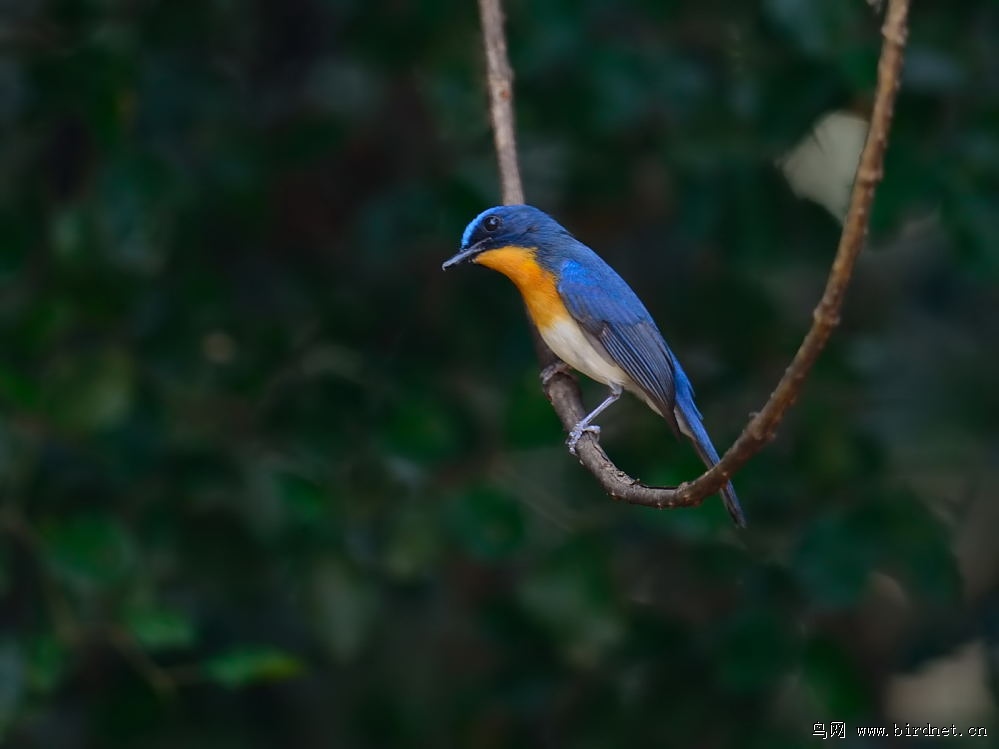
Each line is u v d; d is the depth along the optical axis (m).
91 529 9.18
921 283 12.84
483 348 10.99
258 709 11.09
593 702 10.41
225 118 10.45
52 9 10.02
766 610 9.96
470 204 10.26
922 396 12.05
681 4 10.08
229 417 10.30
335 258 11.34
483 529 9.80
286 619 11.36
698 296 10.90
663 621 10.32
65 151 11.36
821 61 9.69
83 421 9.34
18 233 10.00
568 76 10.23
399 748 10.90
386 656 11.18
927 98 9.78
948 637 12.28
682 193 10.27
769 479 10.32
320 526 9.80
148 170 9.70
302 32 11.67
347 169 11.88
